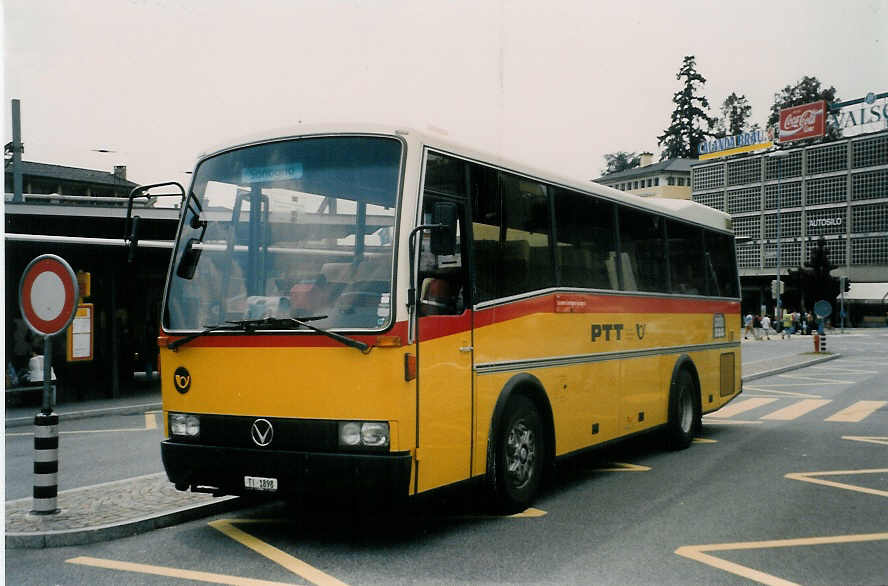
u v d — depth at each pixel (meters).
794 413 15.98
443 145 6.66
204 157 6.90
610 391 9.44
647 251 10.70
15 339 17.67
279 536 6.64
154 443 12.32
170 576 5.55
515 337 7.46
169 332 6.61
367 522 7.15
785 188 76.38
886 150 69.38
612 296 9.56
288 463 5.96
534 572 5.59
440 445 6.29
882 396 19.05
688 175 84.25
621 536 6.59
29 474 9.91
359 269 6.11
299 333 6.07
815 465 10.05
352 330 5.93
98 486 8.30
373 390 5.87
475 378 6.80
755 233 78.62
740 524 6.99
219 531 6.83
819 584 5.36
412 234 6.05
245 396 6.24
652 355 10.63
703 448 11.62
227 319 6.43
